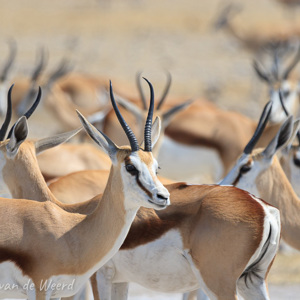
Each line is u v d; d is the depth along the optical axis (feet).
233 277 49.42
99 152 79.87
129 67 219.82
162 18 293.43
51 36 256.32
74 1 322.96
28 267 47.50
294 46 258.78
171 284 53.21
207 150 106.73
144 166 45.47
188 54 240.53
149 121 47.78
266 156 60.23
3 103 145.18
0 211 48.49
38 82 139.23
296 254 91.76
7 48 235.20
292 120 59.57
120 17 292.40
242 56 247.09
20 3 317.22
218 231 49.52
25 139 55.31
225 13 278.46
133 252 52.85
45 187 55.62
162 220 51.96
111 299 57.82
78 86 165.27
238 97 188.85
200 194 52.06
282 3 326.03
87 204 53.88
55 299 49.42
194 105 110.22
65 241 47.91
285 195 60.18
